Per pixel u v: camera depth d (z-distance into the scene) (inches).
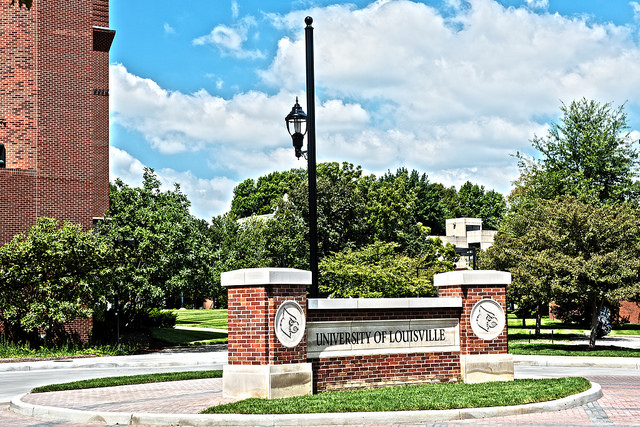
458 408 446.3
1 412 508.7
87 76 1205.1
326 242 1969.7
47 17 1177.4
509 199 2123.5
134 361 952.3
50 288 1042.7
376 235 2319.1
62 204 1162.6
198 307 3437.5
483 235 3531.0
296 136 605.3
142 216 1205.7
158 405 486.3
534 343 1221.1
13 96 1154.7
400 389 530.0
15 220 1119.0
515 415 450.0
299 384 513.0
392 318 575.5
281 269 512.1
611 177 1852.9
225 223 2551.7
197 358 994.1
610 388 617.0
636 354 1003.9
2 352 1021.8
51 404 504.1
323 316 542.9
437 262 1867.6
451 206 5049.2
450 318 601.6
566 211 1091.9
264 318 505.0
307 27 591.8
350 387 548.4
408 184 4323.3
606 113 1854.1
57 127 1171.3
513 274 1159.0
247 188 4234.7
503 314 610.9
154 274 1189.1
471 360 594.2
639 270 1029.8
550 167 1867.6
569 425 411.8
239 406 450.9
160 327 1653.5
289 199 2025.1
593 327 1098.1
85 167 1187.9
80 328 1140.5
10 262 1042.1
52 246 1045.2
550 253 1120.8
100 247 1082.7
